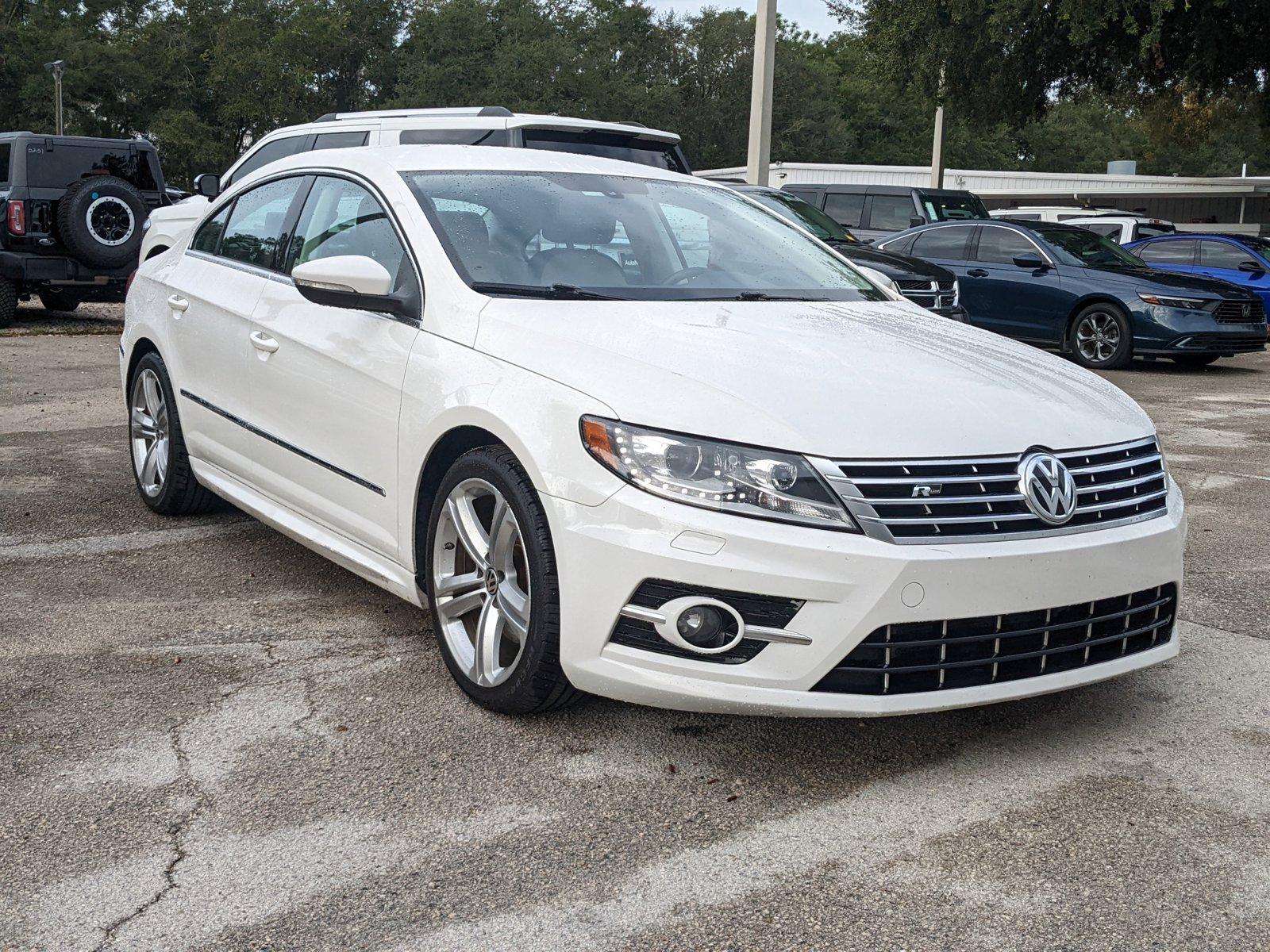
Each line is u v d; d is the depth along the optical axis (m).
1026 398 3.19
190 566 4.69
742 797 2.88
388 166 4.11
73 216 12.66
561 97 63.34
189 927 2.32
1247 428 8.92
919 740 3.21
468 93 62.47
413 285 3.67
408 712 3.34
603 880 2.51
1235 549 5.33
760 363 3.13
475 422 3.22
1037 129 84.19
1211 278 13.04
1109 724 3.33
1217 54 20.23
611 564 2.87
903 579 2.73
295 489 4.16
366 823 2.73
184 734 3.18
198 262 5.03
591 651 2.94
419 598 3.61
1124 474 3.15
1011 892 2.48
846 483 2.78
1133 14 19.59
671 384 2.98
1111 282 12.79
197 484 5.20
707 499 2.79
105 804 2.80
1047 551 2.87
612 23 70.06
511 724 3.27
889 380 3.13
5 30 59.12
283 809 2.79
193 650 3.79
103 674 3.58
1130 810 2.83
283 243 4.46
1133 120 29.45
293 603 4.28
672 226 4.25
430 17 63.41
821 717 2.83
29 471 6.28
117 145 13.59
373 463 3.68
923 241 14.35
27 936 2.29
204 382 4.74
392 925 2.34
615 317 3.42
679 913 2.39
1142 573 3.07
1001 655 2.88
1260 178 33.19
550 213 4.02
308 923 2.34
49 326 13.53
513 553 3.24
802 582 2.73
